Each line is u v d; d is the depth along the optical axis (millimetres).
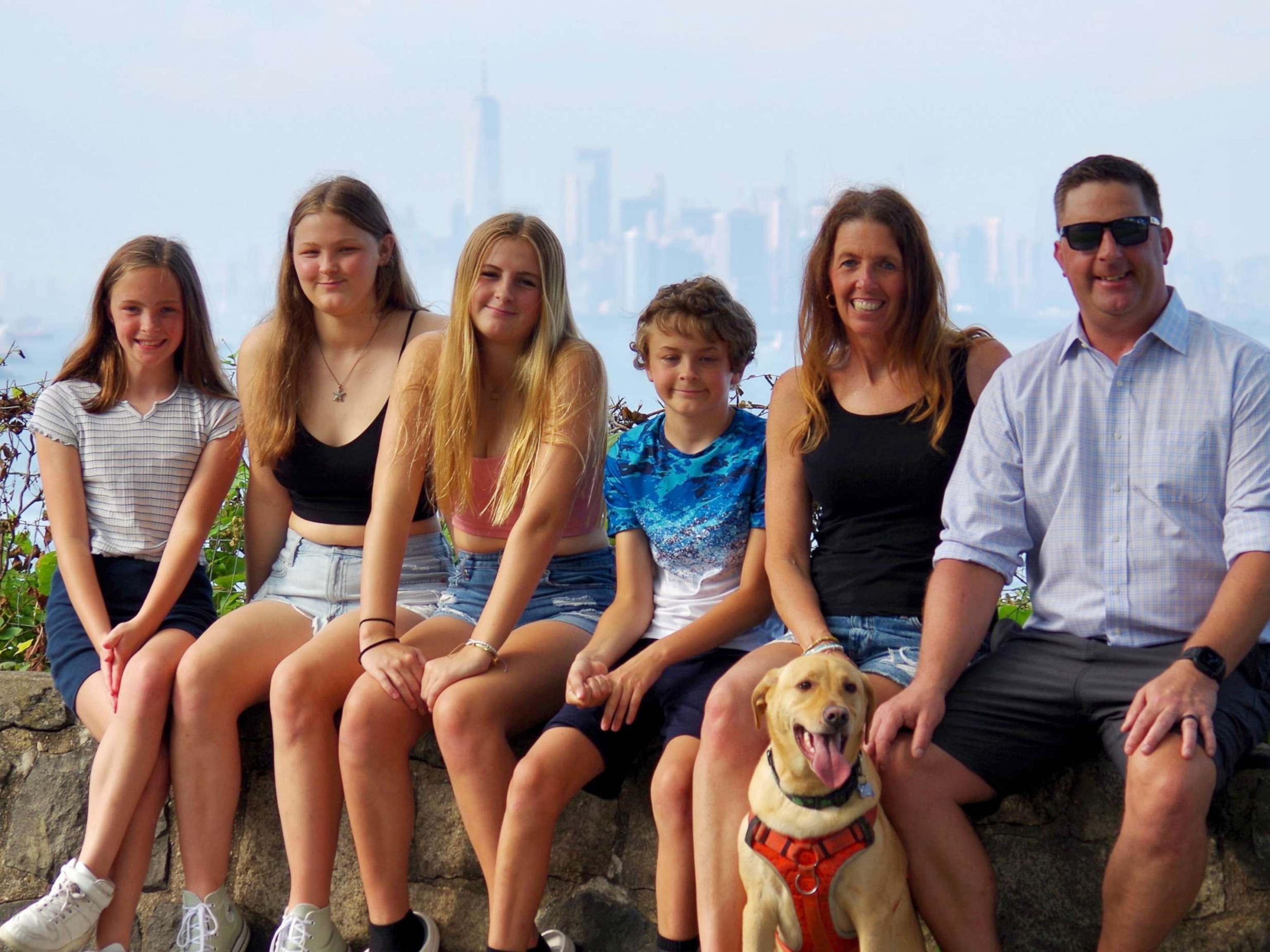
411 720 3330
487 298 3551
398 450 3596
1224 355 3000
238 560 5016
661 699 3354
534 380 3557
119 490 3795
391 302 3957
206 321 3930
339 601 3738
